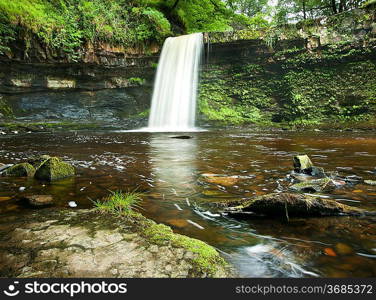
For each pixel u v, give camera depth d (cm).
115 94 1614
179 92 1672
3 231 176
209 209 226
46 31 1249
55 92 1397
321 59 1530
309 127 1390
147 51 1664
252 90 1692
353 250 154
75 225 186
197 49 1656
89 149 639
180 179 339
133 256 143
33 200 241
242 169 401
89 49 1401
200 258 143
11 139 872
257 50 1634
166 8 1981
